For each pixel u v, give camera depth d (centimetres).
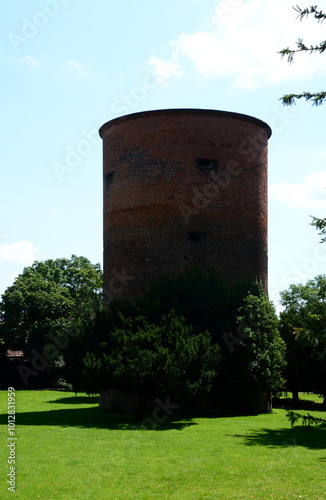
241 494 1631
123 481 1770
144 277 3834
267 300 3878
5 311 6881
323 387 4619
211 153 3909
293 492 1652
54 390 6450
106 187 4169
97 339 3331
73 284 7706
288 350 4675
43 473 1861
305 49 1812
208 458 2138
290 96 1930
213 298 3672
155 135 3909
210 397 3706
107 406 3950
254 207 4072
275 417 3584
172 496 1609
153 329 3183
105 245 4147
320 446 2441
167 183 3859
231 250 3909
